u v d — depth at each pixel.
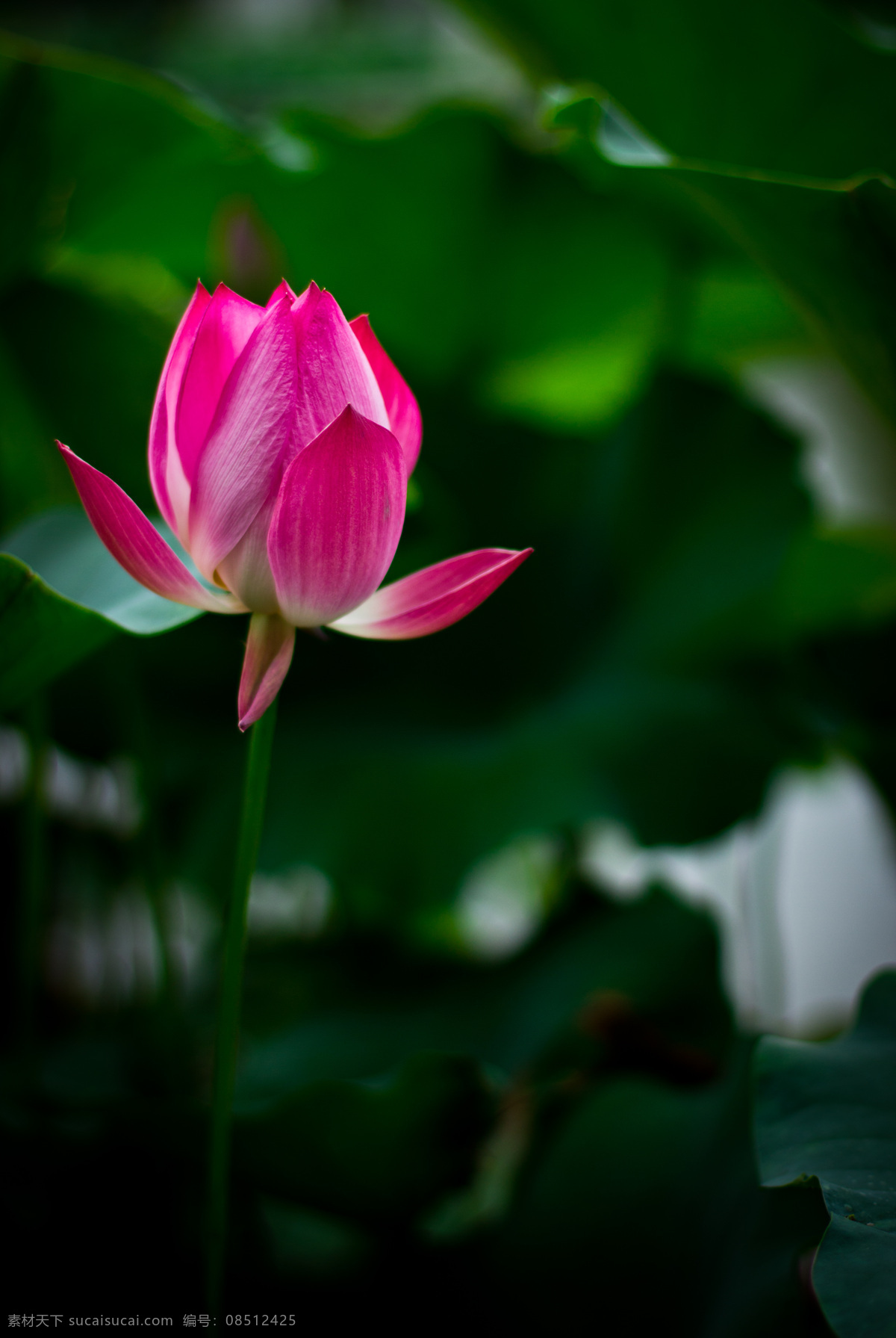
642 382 1.99
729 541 1.83
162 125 1.58
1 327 1.61
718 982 1.64
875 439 3.05
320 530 1.14
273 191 1.81
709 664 1.77
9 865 1.94
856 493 3.12
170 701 1.75
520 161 1.77
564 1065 1.57
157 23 3.74
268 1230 1.69
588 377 2.41
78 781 2.56
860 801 3.08
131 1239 1.42
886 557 1.93
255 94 3.50
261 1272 1.45
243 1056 1.80
